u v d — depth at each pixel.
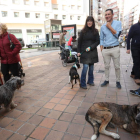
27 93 3.90
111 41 3.76
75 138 2.16
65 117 2.69
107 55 3.95
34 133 2.29
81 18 42.91
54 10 38.34
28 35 36.00
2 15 31.72
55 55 12.12
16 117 2.76
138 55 4.32
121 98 3.35
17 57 3.95
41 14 36.47
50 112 2.89
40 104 3.25
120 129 2.31
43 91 4.02
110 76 5.12
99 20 61.75
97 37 3.92
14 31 33.88
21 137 2.22
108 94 3.61
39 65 7.85
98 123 2.30
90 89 4.00
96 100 3.31
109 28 3.62
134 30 4.20
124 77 4.95
